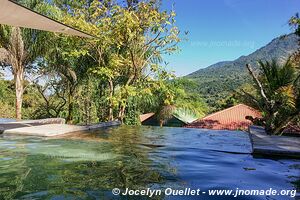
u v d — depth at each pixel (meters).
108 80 12.54
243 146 6.10
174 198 2.53
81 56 12.93
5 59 11.80
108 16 12.75
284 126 8.04
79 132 8.04
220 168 3.84
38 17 4.74
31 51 11.97
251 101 10.27
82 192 2.65
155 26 12.34
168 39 12.76
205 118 20.22
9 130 6.94
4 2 3.99
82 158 4.27
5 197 2.49
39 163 3.86
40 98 17.72
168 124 20.55
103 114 13.29
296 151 4.75
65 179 3.09
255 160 4.47
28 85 13.80
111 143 6.02
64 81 14.04
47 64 13.39
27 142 5.76
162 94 14.75
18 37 11.29
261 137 6.85
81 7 13.58
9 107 16.52
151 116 21.12
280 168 3.90
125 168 3.69
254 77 8.48
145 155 4.70
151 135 8.00
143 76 13.23
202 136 8.15
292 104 8.06
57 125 8.71
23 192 2.63
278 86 9.20
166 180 3.14
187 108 21.05
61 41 12.39
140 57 12.65
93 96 13.16
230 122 19.42
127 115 14.02
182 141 6.81
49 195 2.56
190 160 4.36
